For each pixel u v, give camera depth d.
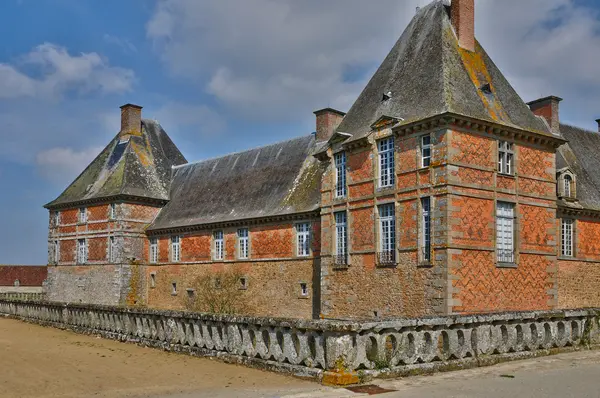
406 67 23.73
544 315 14.16
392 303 20.89
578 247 27.25
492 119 20.78
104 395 10.27
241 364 13.09
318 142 32.41
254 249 31.44
